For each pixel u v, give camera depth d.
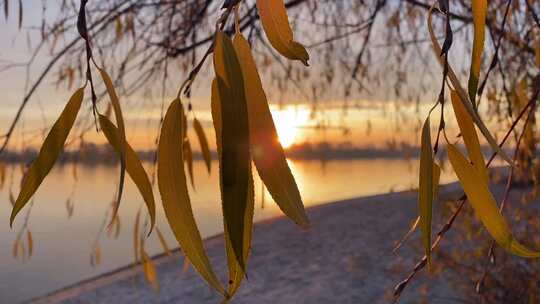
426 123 0.44
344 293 5.25
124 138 0.38
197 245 0.41
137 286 6.05
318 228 7.88
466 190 0.46
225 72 0.38
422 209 0.43
